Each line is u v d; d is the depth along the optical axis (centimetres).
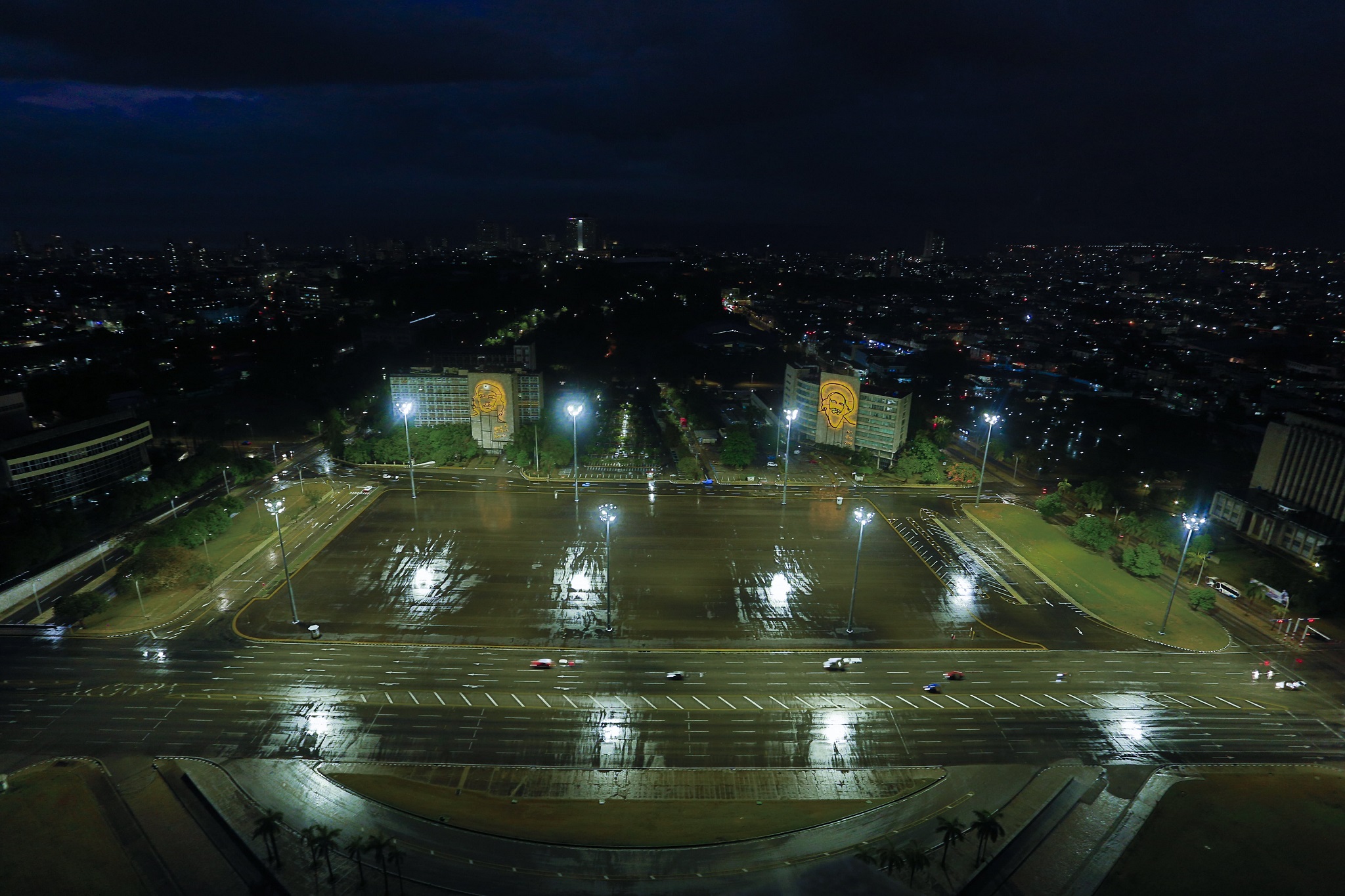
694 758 11512
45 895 8781
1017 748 11894
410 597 16500
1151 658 14662
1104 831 10188
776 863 9356
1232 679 13988
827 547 19800
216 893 8912
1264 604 16900
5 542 16862
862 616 16100
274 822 8794
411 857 9350
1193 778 11300
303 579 17338
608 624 15400
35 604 16038
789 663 14225
